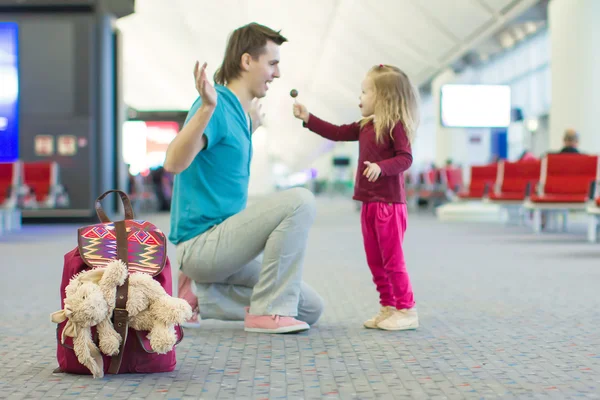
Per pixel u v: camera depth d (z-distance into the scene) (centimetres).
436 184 2236
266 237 369
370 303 489
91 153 1603
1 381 274
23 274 685
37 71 1598
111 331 269
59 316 269
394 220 384
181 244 380
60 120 1598
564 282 598
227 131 366
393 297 395
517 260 792
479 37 2094
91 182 1605
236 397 250
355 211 2494
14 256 877
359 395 253
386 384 268
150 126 2583
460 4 1944
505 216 1741
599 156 1186
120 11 1633
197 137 327
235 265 372
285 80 3981
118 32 1712
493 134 3303
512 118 2144
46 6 1591
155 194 2506
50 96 1598
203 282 387
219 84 394
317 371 290
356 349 334
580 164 1190
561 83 1717
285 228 366
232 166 376
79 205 1605
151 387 264
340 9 2434
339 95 3806
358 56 2909
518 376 280
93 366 270
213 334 373
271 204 366
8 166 1346
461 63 3159
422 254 869
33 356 324
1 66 1598
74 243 1088
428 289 557
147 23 3219
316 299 395
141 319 273
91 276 270
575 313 440
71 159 1602
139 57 3978
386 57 2792
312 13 2566
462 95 2056
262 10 2639
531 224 1534
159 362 284
